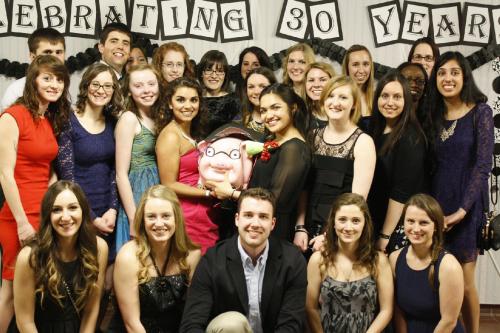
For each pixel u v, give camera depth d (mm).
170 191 2814
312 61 3871
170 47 3846
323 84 3539
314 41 4297
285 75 3924
